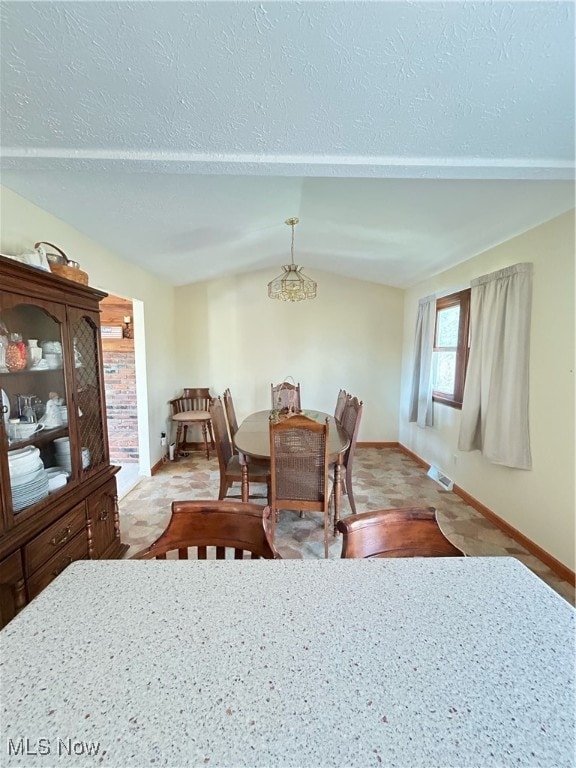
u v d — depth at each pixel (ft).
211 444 16.05
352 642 2.32
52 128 4.12
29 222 6.56
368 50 3.04
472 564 3.21
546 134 4.19
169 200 7.45
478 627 2.47
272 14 2.74
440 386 12.76
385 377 16.66
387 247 11.16
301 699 1.94
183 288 15.97
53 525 5.65
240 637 2.35
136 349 12.35
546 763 1.65
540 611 2.64
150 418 12.87
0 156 4.69
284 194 8.27
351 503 9.79
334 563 3.22
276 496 7.87
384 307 16.39
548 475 7.41
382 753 1.69
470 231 8.63
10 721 1.83
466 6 2.66
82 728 1.79
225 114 3.87
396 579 2.99
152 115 3.89
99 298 7.35
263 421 11.66
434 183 6.84
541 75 3.27
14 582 4.83
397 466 13.97
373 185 7.32
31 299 5.34
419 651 2.26
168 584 2.91
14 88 3.48
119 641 2.32
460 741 1.74
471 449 9.73
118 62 3.19
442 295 12.24
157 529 9.02
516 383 8.00
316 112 3.84
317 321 16.38
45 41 2.99
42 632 2.40
